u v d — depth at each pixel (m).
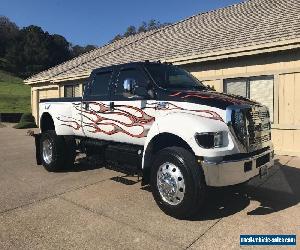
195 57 11.55
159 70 6.05
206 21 15.82
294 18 11.06
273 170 7.76
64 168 7.97
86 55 22.73
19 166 8.70
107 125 6.46
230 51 10.55
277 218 4.93
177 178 4.83
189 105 5.16
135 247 4.07
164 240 4.25
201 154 4.64
